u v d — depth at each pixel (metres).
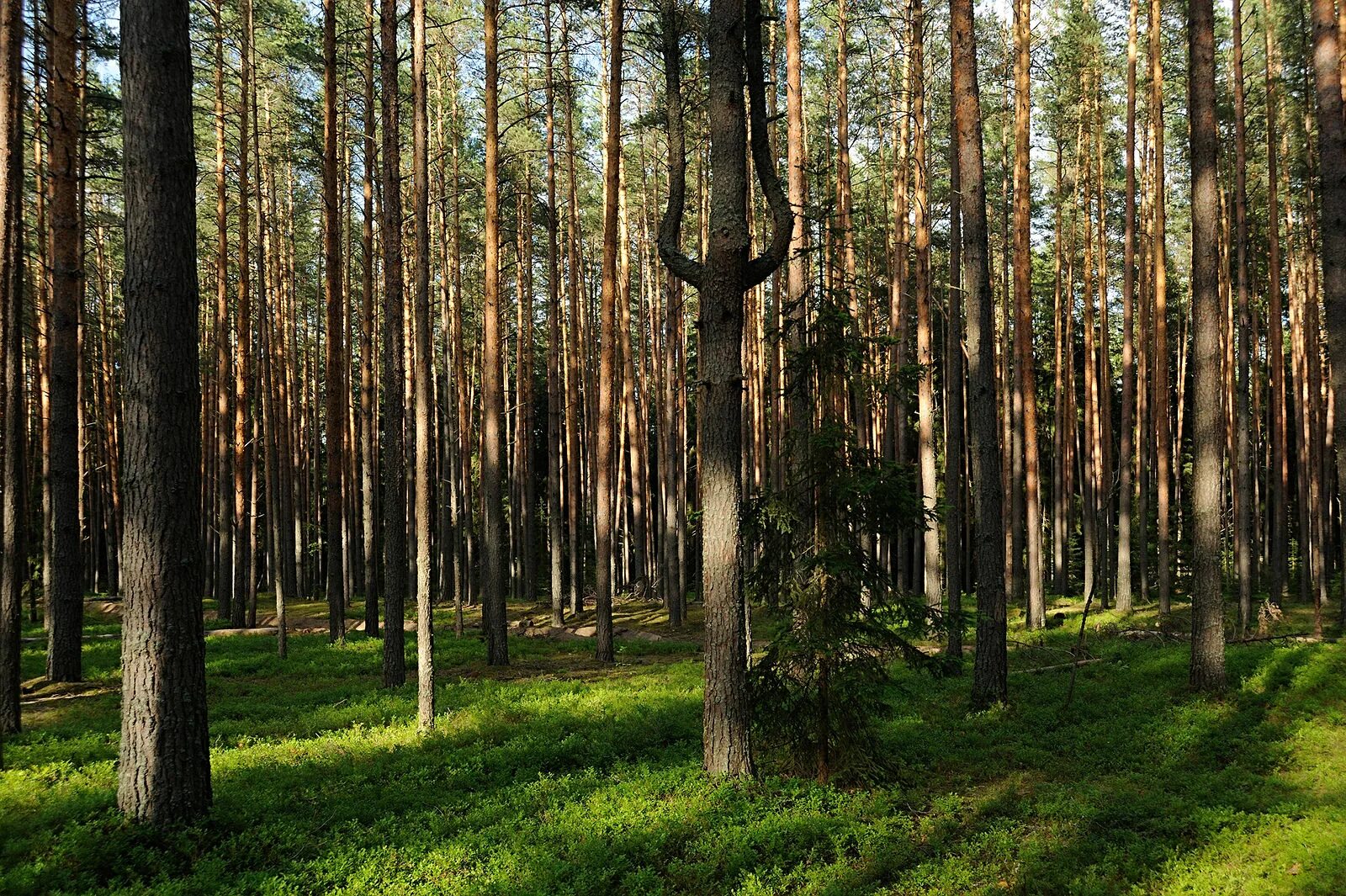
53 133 13.39
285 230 32.59
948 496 16.11
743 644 8.49
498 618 17.70
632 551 39.56
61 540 14.25
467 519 34.50
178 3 6.93
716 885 6.14
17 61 11.20
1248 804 7.70
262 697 13.73
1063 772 9.18
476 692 13.33
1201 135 12.52
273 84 29.06
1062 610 24.73
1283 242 30.66
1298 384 26.73
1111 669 14.39
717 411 8.49
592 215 33.75
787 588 8.26
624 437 33.22
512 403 43.50
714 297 8.54
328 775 8.71
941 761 9.57
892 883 6.26
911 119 22.81
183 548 6.82
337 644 20.36
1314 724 10.20
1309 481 25.77
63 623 14.23
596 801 7.73
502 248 33.88
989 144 31.56
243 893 5.82
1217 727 10.34
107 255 33.06
